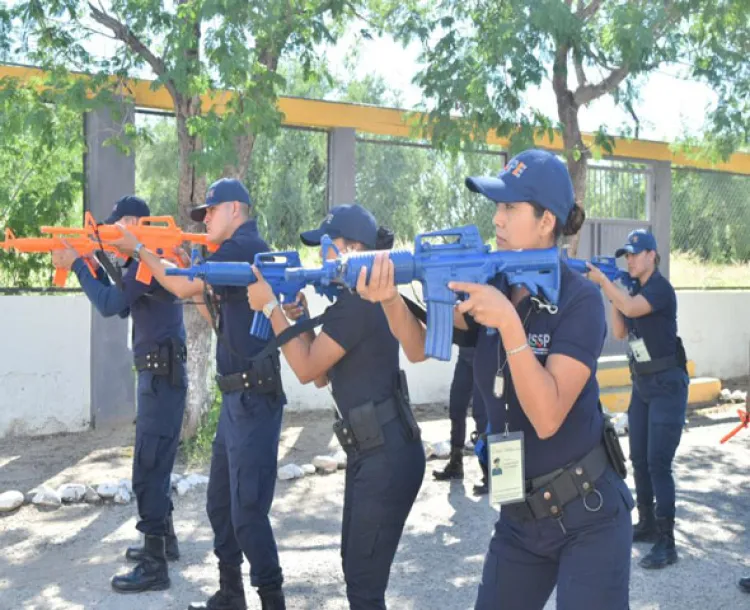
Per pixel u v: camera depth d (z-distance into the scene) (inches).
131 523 208.7
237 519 138.3
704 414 374.9
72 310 297.7
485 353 96.6
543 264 89.6
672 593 168.4
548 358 89.4
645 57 299.7
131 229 165.2
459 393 252.2
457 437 253.8
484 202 386.9
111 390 303.9
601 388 380.8
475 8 299.0
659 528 185.9
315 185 346.3
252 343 140.7
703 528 210.8
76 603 159.5
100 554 186.5
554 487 90.8
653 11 293.7
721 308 452.1
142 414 166.7
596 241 429.1
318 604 161.0
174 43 248.1
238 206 151.4
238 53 238.2
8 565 179.6
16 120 258.8
